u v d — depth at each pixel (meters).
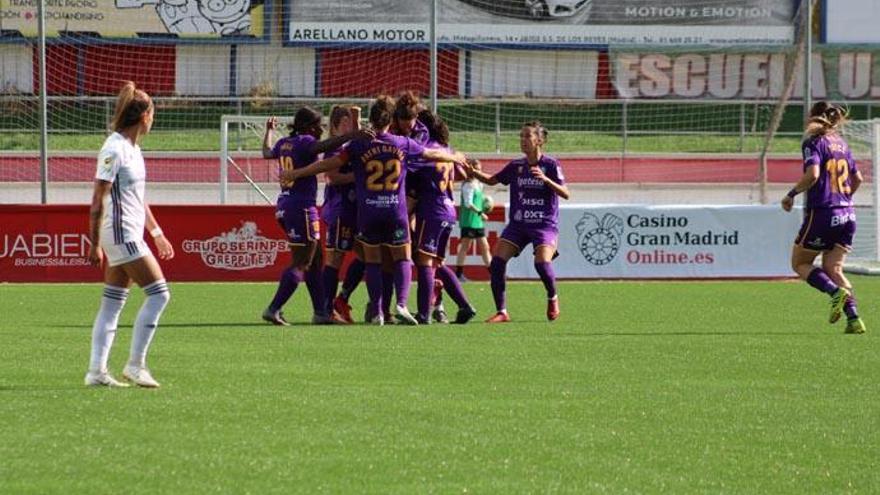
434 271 52.66
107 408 30.41
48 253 74.38
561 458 25.78
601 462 25.53
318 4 147.62
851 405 32.31
